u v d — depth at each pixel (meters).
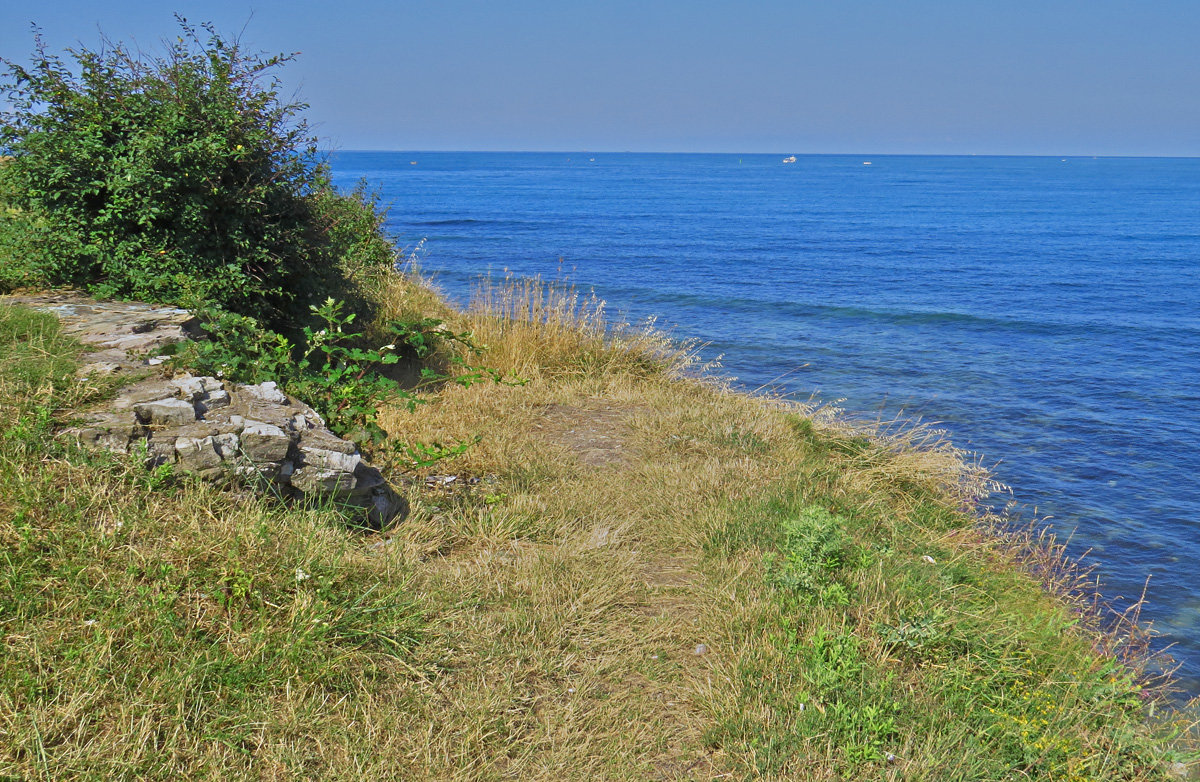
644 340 10.23
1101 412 14.20
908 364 17.75
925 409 14.21
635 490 6.19
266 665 3.24
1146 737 3.99
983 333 21.70
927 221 66.44
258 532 3.85
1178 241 51.09
